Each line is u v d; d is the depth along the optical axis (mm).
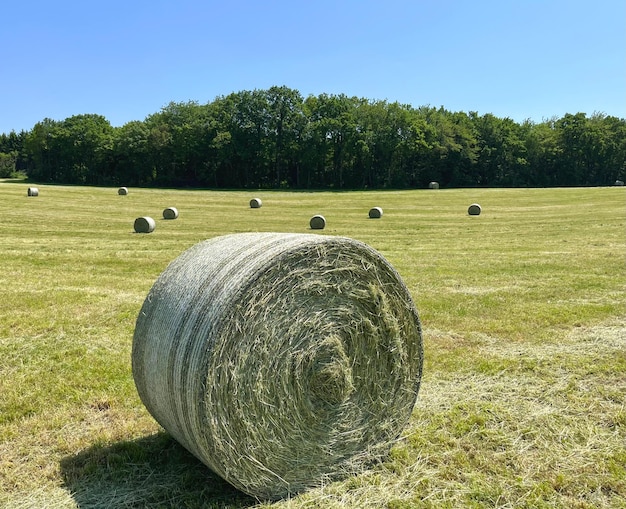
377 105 77938
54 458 4480
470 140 78750
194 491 4016
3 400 5582
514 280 11898
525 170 81625
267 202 40375
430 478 4207
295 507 3850
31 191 37719
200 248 4598
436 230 23047
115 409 5398
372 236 20828
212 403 3621
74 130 74812
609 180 83188
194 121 76312
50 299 9781
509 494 4023
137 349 4270
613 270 12969
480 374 6410
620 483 4160
